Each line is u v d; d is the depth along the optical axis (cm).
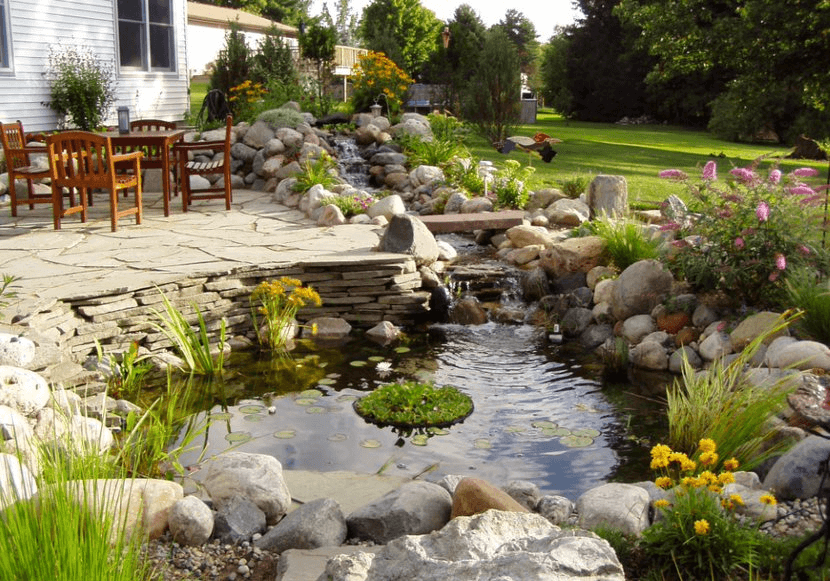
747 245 607
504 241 914
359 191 1044
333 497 377
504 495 313
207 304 657
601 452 457
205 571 294
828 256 606
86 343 577
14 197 953
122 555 251
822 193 622
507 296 779
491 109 1808
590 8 4225
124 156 888
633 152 2011
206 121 1413
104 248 777
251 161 1230
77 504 239
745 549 277
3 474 281
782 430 422
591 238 788
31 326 535
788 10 1911
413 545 216
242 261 716
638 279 668
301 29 1986
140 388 553
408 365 616
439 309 749
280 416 507
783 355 495
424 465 437
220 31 3272
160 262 712
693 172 1560
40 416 403
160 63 1617
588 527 325
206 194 1080
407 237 767
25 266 696
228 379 580
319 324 702
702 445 303
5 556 217
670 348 621
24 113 1320
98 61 1452
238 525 323
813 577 260
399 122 1406
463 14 4209
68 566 221
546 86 4381
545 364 621
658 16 2277
